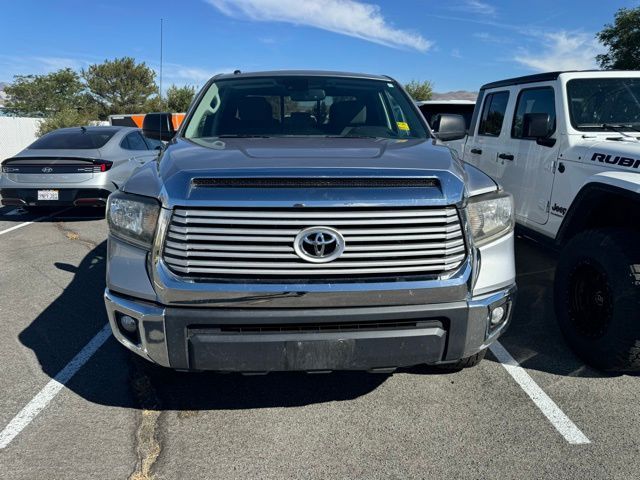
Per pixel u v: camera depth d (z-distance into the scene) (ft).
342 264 7.43
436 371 10.74
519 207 16.21
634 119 14.07
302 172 7.50
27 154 25.57
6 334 12.64
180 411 9.46
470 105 30.45
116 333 8.28
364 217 7.41
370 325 7.73
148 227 7.76
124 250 8.02
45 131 85.61
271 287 7.36
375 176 7.52
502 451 8.34
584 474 7.80
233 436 8.75
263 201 7.29
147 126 12.73
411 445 8.50
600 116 14.05
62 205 25.27
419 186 7.66
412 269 7.60
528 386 10.33
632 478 7.72
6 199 25.46
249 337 7.55
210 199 7.33
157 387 10.22
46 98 159.53
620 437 8.69
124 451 8.32
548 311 14.12
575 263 11.11
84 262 18.97
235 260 7.40
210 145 9.73
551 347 12.04
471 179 8.69
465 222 7.79
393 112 12.44
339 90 12.84
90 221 26.73
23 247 21.24
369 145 9.76
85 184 25.04
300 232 7.33
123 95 175.52
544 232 14.70
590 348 10.75
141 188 8.16
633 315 9.71
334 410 9.51
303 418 9.27
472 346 8.05
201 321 7.48
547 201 14.49
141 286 7.75
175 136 11.57
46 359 11.35
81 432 8.80
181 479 7.73
